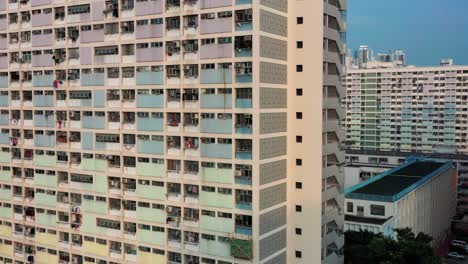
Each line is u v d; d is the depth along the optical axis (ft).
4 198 185.68
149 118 152.25
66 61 166.91
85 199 166.20
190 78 144.87
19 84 178.40
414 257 182.60
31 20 173.68
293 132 151.94
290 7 149.07
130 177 156.87
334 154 162.40
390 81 454.40
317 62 146.41
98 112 161.68
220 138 141.69
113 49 157.28
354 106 471.62
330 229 163.12
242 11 136.36
